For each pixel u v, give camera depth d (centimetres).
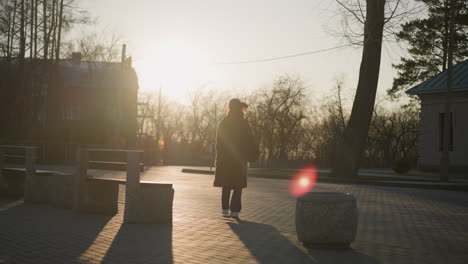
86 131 4525
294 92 5888
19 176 1199
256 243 645
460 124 3238
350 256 577
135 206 799
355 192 1698
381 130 7019
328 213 614
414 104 4988
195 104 7762
